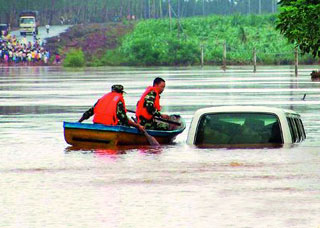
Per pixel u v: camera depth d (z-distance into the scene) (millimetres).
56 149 29844
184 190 20609
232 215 17672
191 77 101125
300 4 36062
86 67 171375
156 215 17766
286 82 83562
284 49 176750
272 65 169875
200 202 19062
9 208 18594
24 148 30312
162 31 197000
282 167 24172
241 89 70625
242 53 178500
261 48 179750
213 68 150250
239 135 29359
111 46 194500
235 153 27188
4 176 23172
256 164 24812
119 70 143000
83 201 19344
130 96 62688
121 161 26031
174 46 181750
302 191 20266
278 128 29203
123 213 18000
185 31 194500
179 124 32094
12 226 16859
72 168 24656
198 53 180000
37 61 185750
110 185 21453
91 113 31750
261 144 29125
